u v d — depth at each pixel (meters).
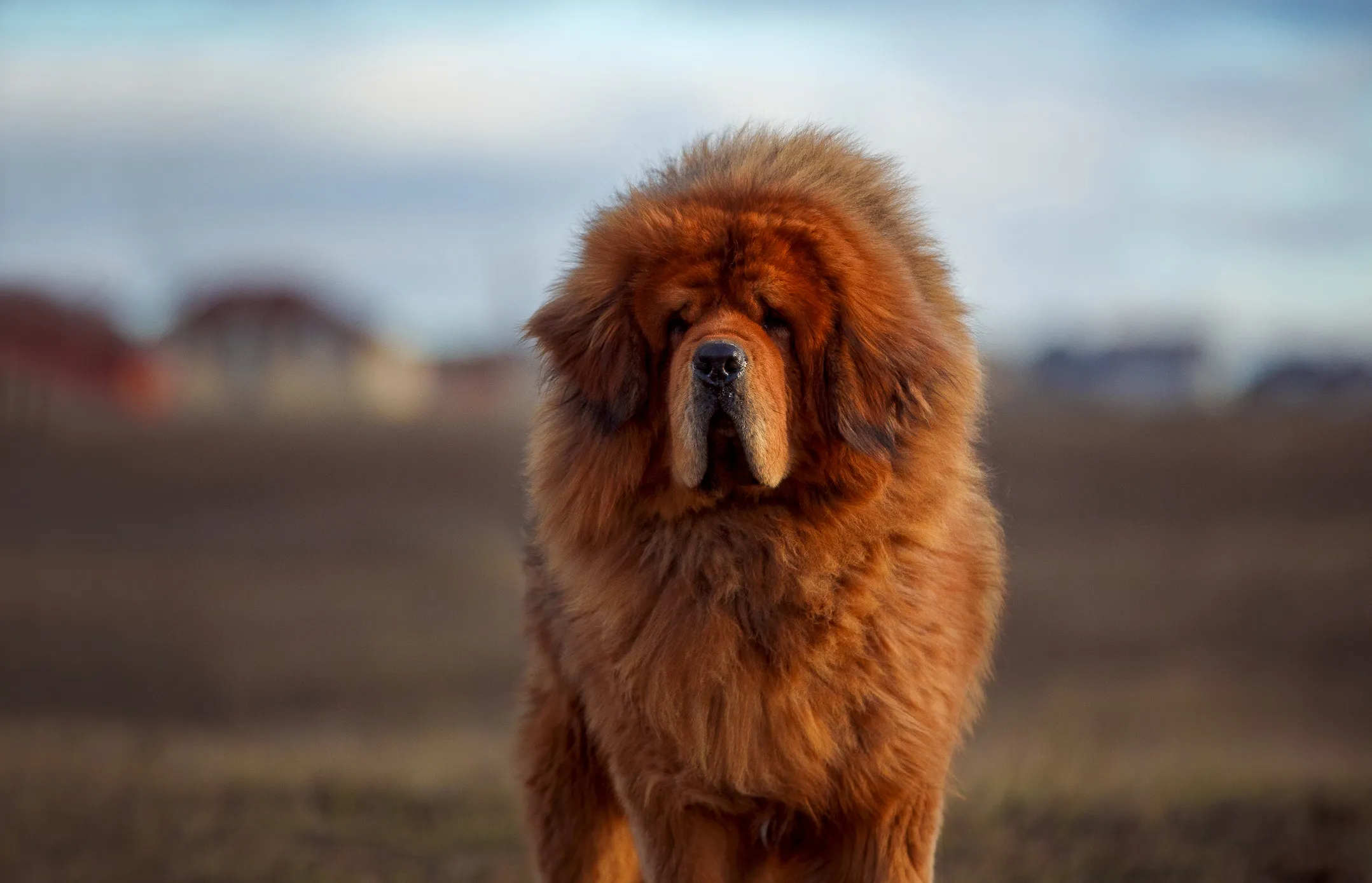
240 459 49.25
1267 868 8.81
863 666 5.85
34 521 41.19
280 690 23.59
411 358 96.88
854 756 5.90
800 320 5.96
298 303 90.62
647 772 6.04
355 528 39.78
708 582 5.94
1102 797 10.64
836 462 5.95
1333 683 24.36
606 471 6.07
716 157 6.86
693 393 5.72
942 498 6.09
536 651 6.94
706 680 5.87
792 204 6.17
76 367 71.81
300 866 9.45
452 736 18.42
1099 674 25.34
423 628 28.59
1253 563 35.31
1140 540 38.78
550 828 6.85
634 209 6.33
